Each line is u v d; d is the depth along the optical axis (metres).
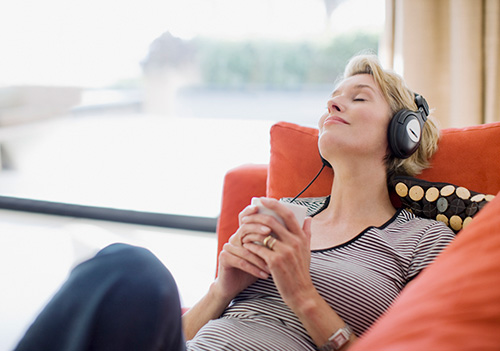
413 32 2.00
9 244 2.60
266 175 1.43
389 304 0.98
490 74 1.94
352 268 1.02
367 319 0.97
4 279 2.19
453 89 1.99
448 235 1.06
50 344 0.73
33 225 2.90
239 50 5.71
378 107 1.13
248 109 6.42
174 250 2.57
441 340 0.41
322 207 1.24
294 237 0.93
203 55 5.82
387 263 1.04
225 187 1.44
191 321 1.08
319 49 4.96
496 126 1.20
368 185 1.15
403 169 1.21
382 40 2.13
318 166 1.34
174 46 5.68
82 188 3.42
